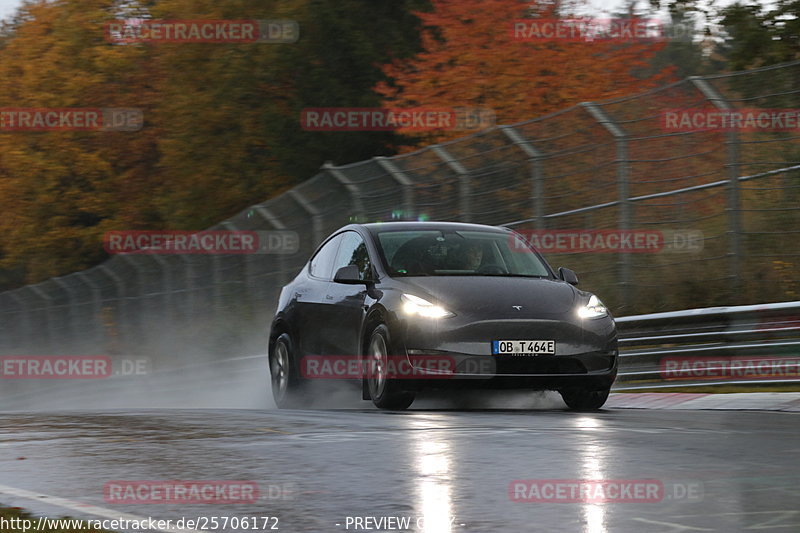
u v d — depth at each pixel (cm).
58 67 14488
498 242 3862
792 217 5178
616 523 1484
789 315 4253
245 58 11544
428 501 1659
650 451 2148
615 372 3447
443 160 6116
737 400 3550
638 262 5634
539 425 2669
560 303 3462
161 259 8612
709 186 5353
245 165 11906
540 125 5828
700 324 4512
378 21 11669
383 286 3584
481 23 9581
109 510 1625
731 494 1680
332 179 6638
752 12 8044
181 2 12394
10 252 15388
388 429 2595
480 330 3325
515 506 1609
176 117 12419
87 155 14150
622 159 5550
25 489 1823
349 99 11412
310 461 2081
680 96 5469
